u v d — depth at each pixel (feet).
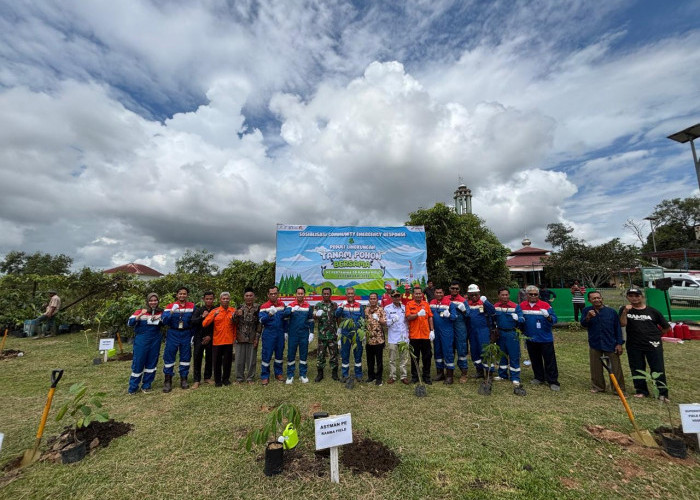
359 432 12.74
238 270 43.19
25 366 23.67
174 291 41.68
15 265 111.45
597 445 11.60
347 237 30.86
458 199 99.71
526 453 11.09
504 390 17.99
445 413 14.64
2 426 13.60
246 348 19.98
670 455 10.81
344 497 8.84
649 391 16.57
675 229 112.88
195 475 9.95
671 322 36.24
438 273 43.62
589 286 67.51
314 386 18.81
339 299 29.99
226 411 15.10
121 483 9.60
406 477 9.72
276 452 9.87
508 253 47.93
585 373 21.22
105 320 33.42
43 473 10.09
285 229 30.42
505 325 19.15
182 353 18.76
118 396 17.29
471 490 9.14
